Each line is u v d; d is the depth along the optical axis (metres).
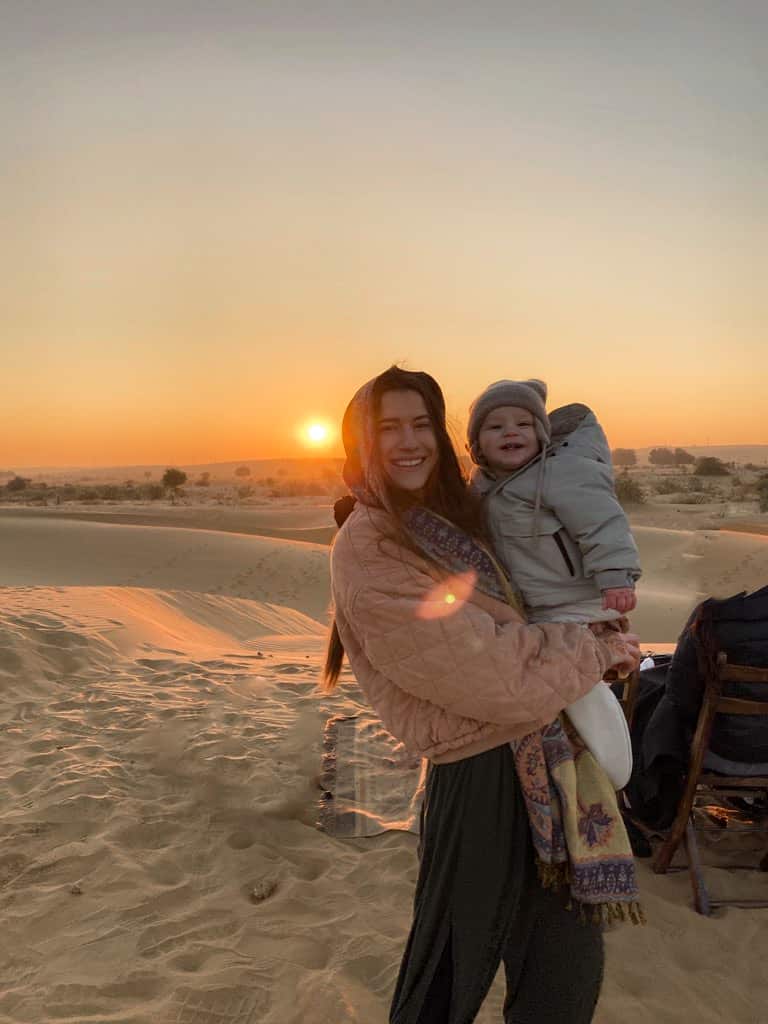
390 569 2.09
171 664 7.99
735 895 3.91
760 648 3.64
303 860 4.15
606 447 2.30
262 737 5.63
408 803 4.71
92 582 23.23
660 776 3.91
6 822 4.40
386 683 2.15
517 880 2.09
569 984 2.12
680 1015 3.04
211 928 3.54
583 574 2.17
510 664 1.97
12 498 98.12
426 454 2.17
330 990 3.09
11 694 6.70
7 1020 2.93
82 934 3.47
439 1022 2.21
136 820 4.46
